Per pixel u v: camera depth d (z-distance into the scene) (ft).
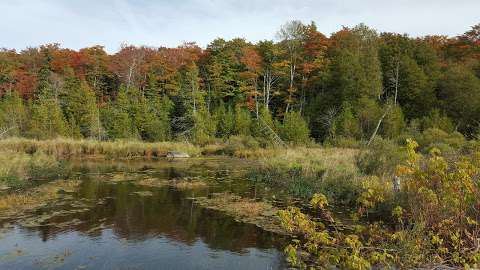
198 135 124.36
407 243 19.70
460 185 19.84
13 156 64.03
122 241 30.12
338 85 141.90
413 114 127.75
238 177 62.75
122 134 125.18
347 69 132.26
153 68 179.73
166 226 34.24
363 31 155.12
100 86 182.50
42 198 44.19
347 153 76.13
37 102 144.87
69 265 25.29
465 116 112.37
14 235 31.01
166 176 63.21
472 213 22.89
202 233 32.40
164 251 28.17
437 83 129.70
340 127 114.32
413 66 130.62
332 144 106.73
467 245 21.11
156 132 128.06
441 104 120.47
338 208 40.27
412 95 129.80
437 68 137.69
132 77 178.19
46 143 92.79
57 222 34.88
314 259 26.37
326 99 137.49
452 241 21.88
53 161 68.18
